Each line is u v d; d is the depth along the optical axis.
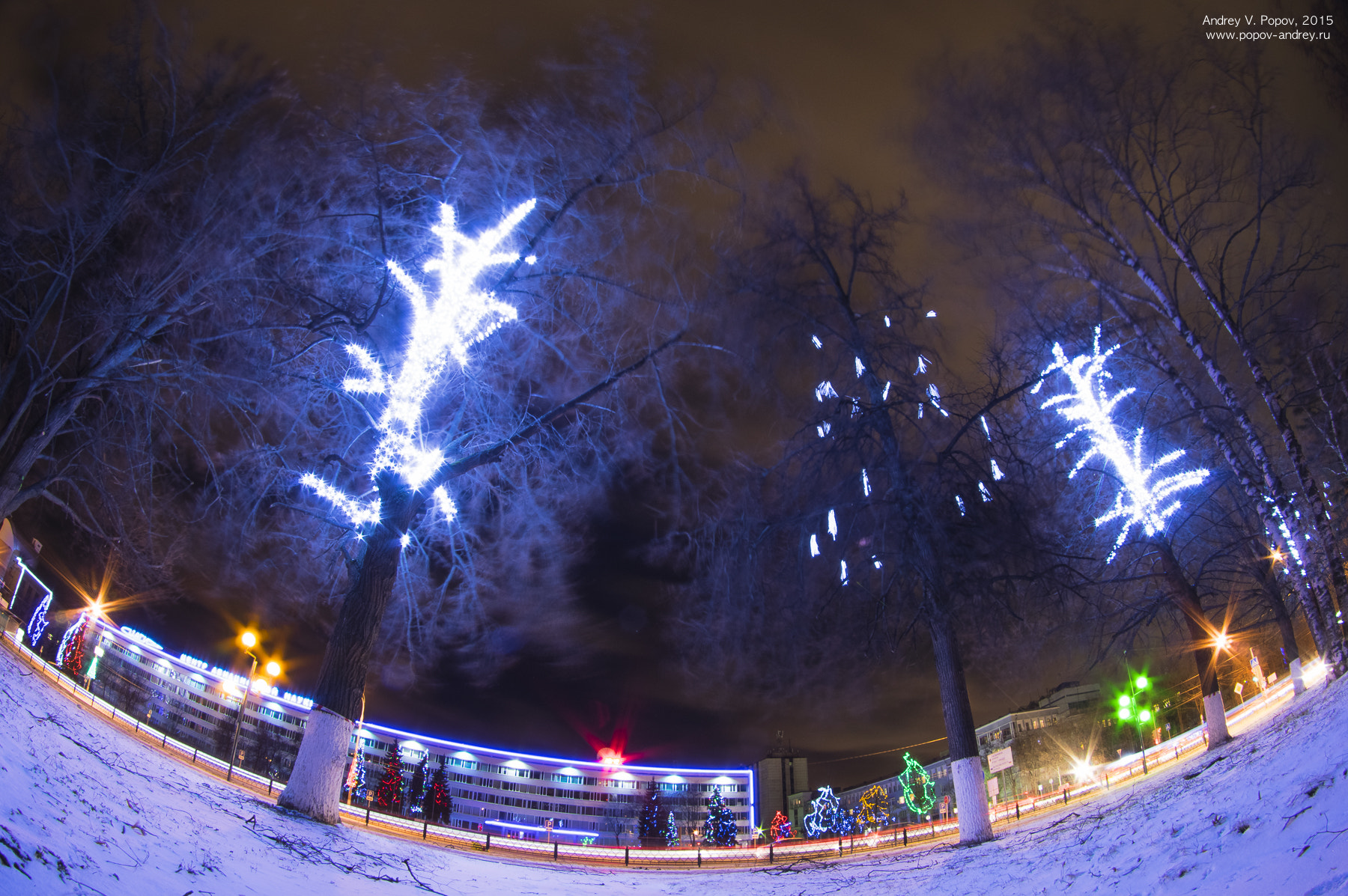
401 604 20.58
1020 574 18.27
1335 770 6.92
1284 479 18.06
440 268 16.48
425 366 16.31
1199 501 21.50
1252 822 7.26
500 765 86.81
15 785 6.44
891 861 16.70
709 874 17.09
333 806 13.69
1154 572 21.86
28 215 15.41
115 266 16.17
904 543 18.33
